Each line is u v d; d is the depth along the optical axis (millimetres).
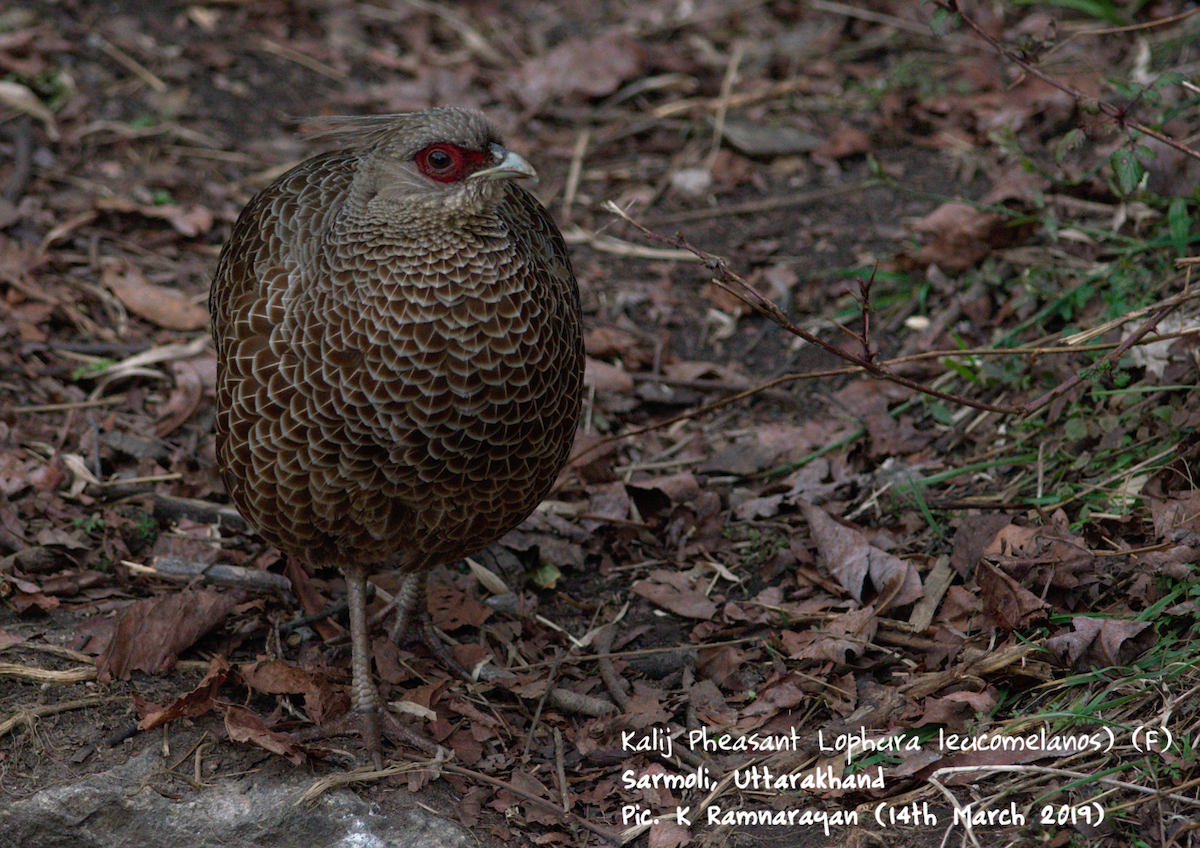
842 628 7410
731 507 8969
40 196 11398
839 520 8250
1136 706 6266
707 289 11164
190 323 10414
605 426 9883
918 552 7984
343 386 6113
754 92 13516
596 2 15492
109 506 8570
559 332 6547
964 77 12992
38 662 7098
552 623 8031
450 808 6484
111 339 10211
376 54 14281
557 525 8727
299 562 7961
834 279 10984
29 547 7953
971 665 6789
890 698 6781
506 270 6242
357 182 6422
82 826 6293
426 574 7516
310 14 14789
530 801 6551
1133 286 9062
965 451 8906
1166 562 6793
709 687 7355
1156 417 7906
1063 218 10297
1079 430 8062
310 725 6922
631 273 11422
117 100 12805
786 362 10383
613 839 6340
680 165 12664
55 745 6602
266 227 6824
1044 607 6887
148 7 14234
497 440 6348
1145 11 12914
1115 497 7684
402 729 6887
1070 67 12336
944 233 10406
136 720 6781
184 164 12219
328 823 6301
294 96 13414
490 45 14672
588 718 7262
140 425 9414
